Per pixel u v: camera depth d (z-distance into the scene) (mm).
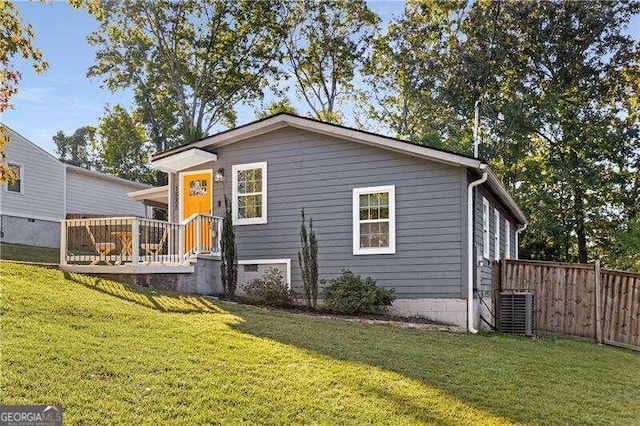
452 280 11961
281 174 13859
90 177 25734
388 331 10055
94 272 11773
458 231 12016
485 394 6652
